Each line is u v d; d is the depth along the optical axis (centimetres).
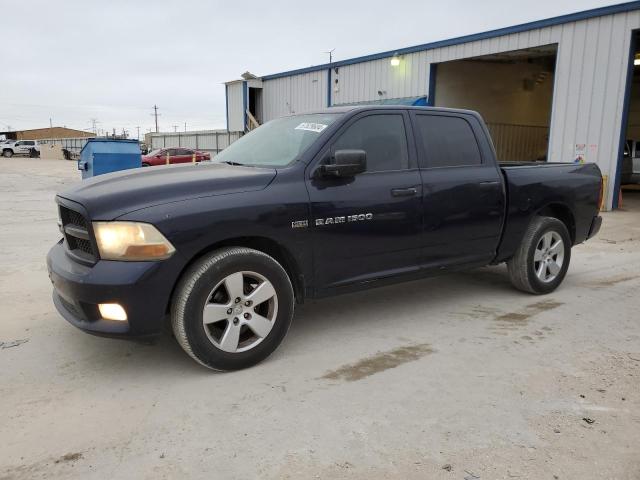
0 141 6219
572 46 1326
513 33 1479
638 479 241
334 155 388
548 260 532
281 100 2545
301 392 325
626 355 380
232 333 346
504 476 243
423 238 435
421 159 439
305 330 433
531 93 2211
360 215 394
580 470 247
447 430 281
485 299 520
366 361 371
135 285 312
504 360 372
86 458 258
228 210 336
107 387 331
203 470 249
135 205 319
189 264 336
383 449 265
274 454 261
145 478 243
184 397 318
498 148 2138
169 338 412
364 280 409
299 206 365
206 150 3142
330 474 245
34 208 1269
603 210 1275
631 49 1210
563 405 307
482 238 478
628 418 293
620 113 1241
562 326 442
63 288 334
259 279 354
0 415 297
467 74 1933
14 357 374
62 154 5391
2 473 246
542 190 517
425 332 429
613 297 527
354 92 2111
